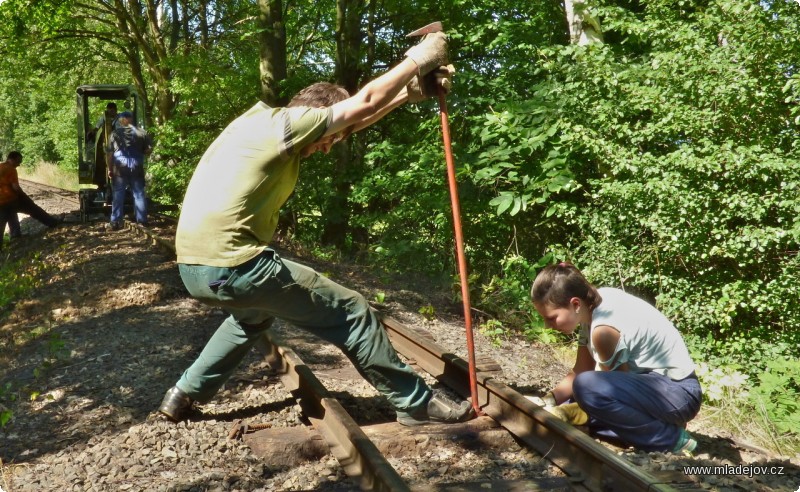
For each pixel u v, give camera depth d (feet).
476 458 11.90
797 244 24.73
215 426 13.01
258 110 11.53
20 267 41.14
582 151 28.84
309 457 11.91
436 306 27.55
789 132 24.53
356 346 12.16
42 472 11.48
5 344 22.13
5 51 75.92
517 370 19.44
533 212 33.04
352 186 42.73
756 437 17.39
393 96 11.47
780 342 24.06
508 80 34.27
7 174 49.83
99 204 52.06
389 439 12.07
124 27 77.05
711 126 24.90
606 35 35.24
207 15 76.84
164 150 58.03
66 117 125.18
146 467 11.38
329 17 54.39
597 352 12.37
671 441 12.08
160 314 22.58
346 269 33.86
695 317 25.44
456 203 13.25
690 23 27.71
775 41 23.49
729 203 23.52
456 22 41.16
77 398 15.10
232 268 11.19
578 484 10.54
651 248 26.86
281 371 16.15
